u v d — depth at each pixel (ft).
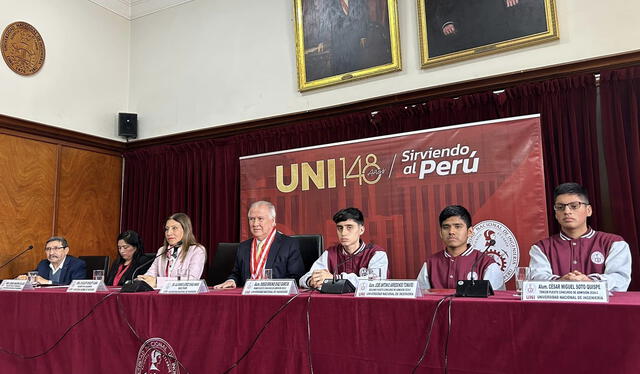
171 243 10.10
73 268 12.84
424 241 12.12
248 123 16.20
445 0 13.33
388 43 14.06
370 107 14.15
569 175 11.41
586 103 11.48
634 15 11.30
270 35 16.44
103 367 6.74
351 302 5.16
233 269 9.80
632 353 3.86
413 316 4.83
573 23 11.91
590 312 4.07
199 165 17.12
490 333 4.45
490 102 12.55
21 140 15.37
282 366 5.45
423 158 12.37
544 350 4.21
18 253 14.99
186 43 18.17
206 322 6.03
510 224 11.17
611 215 10.93
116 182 18.54
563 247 7.49
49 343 7.29
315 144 14.88
